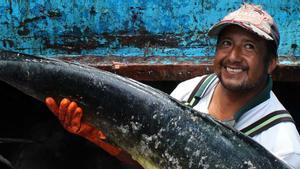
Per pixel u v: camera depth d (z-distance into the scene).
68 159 4.09
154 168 2.78
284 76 4.03
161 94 2.80
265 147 2.67
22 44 4.58
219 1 4.45
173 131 2.71
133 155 2.85
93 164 4.08
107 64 4.24
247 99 2.82
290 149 2.70
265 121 2.78
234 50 2.76
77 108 2.88
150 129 2.76
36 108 4.14
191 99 3.01
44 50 4.58
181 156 2.69
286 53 4.46
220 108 2.88
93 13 4.52
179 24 4.50
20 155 4.06
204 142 2.65
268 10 4.46
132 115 2.80
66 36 4.57
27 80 2.95
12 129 4.16
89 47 4.59
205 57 4.44
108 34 4.55
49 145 4.09
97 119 2.88
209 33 2.84
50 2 4.54
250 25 2.70
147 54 4.52
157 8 4.49
